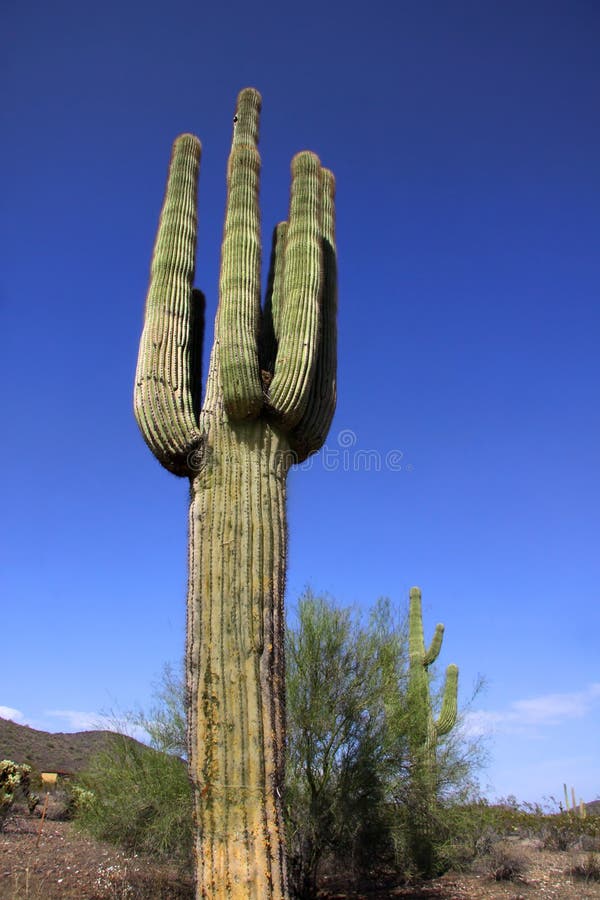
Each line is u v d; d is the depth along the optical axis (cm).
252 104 607
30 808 1645
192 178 593
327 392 556
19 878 854
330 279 607
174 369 513
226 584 453
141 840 943
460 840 1122
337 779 968
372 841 980
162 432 495
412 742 1044
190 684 445
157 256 556
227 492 476
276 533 479
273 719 433
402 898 925
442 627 1225
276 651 452
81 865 958
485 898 926
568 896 959
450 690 1176
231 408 487
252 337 497
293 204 577
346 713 980
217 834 404
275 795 417
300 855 912
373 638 1052
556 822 1547
